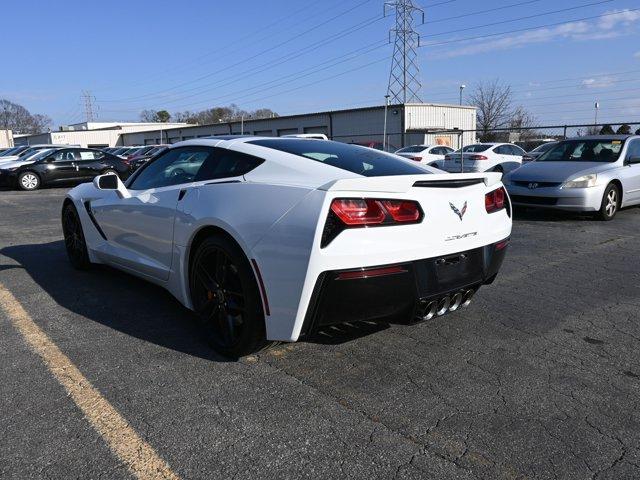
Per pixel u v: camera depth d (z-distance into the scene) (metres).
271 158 3.31
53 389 2.81
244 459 2.23
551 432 2.46
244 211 3.02
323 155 3.50
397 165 3.58
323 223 2.68
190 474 2.13
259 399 2.73
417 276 2.93
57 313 4.00
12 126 104.50
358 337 3.57
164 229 3.72
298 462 2.21
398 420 2.54
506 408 2.67
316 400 2.72
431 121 38.09
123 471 2.15
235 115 99.25
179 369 3.06
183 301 3.64
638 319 3.99
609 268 5.54
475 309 4.19
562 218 8.93
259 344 3.08
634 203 9.13
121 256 4.41
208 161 3.68
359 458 2.24
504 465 2.21
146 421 2.51
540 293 4.64
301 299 2.72
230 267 3.17
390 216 2.82
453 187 3.17
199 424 2.49
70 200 5.20
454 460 2.24
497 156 17.86
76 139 68.12
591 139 9.48
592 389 2.88
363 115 38.97
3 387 2.83
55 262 5.75
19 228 8.23
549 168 8.79
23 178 16.58
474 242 3.26
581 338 3.61
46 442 2.33
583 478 2.13
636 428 2.50
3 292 4.56
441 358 3.26
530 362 3.22
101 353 3.27
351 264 2.70
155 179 4.18
